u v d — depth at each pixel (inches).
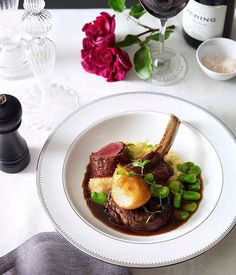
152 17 48.4
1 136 35.6
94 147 39.7
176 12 38.5
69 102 42.8
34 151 40.0
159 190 34.7
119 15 48.8
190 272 33.8
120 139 40.3
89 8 49.8
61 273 32.2
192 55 46.1
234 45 44.1
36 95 43.4
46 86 42.2
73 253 33.4
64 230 33.6
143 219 33.9
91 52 43.6
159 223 34.3
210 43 44.4
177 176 37.3
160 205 34.4
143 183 34.3
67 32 47.8
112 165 37.2
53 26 48.1
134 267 31.9
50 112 42.2
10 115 34.2
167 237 34.0
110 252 32.5
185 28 45.5
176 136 39.6
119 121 40.4
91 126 39.4
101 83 44.1
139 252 32.5
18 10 49.3
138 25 47.8
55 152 37.9
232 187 36.1
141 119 40.5
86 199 36.8
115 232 34.8
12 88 44.0
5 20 44.1
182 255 32.4
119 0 44.3
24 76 44.9
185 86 43.9
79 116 39.9
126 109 40.5
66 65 45.4
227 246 34.8
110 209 35.0
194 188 36.7
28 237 35.5
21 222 36.1
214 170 37.7
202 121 39.6
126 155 37.7
